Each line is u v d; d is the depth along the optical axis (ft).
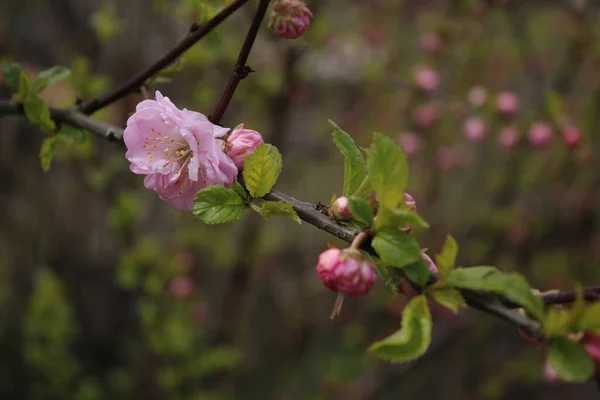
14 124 15.07
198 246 14.11
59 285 13.14
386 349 3.41
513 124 11.98
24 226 15.62
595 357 3.33
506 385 15.98
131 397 14.37
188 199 4.68
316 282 17.49
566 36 14.75
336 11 15.47
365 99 15.60
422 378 16.76
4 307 15.52
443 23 13.10
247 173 4.04
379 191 3.62
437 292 3.59
